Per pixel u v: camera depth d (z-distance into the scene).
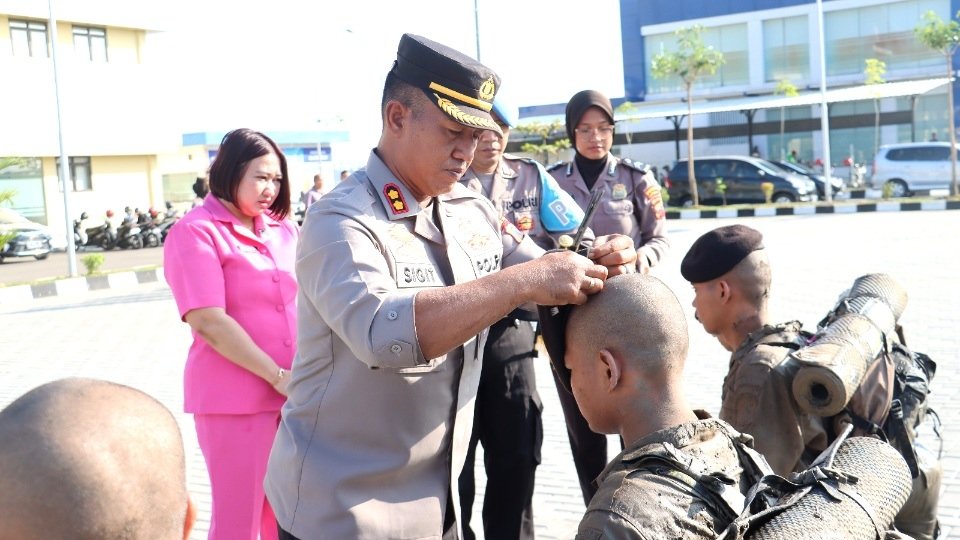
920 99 34.09
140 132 32.38
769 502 1.99
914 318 9.73
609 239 2.45
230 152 3.76
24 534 1.24
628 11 39.19
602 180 4.93
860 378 2.73
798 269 14.12
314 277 2.40
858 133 35.12
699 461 2.01
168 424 1.38
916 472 3.01
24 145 29.22
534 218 4.51
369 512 2.52
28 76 29.38
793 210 25.88
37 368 10.10
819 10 28.86
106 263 25.02
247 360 3.63
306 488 2.54
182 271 3.68
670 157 38.66
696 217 27.36
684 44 31.48
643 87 39.44
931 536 3.23
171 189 35.06
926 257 14.37
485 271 2.71
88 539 1.25
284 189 3.91
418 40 2.48
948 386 7.07
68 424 1.28
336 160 38.41
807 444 2.87
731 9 37.34
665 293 2.22
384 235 2.45
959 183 28.09
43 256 27.27
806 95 32.88
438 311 2.15
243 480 3.71
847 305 3.10
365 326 2.21
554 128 36.62
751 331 3.05
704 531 1.92
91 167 31.64
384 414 2.51
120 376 9.38
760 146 36.94
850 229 19.91
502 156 4.54
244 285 3.77
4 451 1.26
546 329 2.28
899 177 28.77
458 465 2.70
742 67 37.53
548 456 6.27
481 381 4.03
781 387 2.73
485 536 4.17
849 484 2.02
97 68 31.16
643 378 2.16
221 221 3.77
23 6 28.66
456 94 2.44
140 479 1.29
